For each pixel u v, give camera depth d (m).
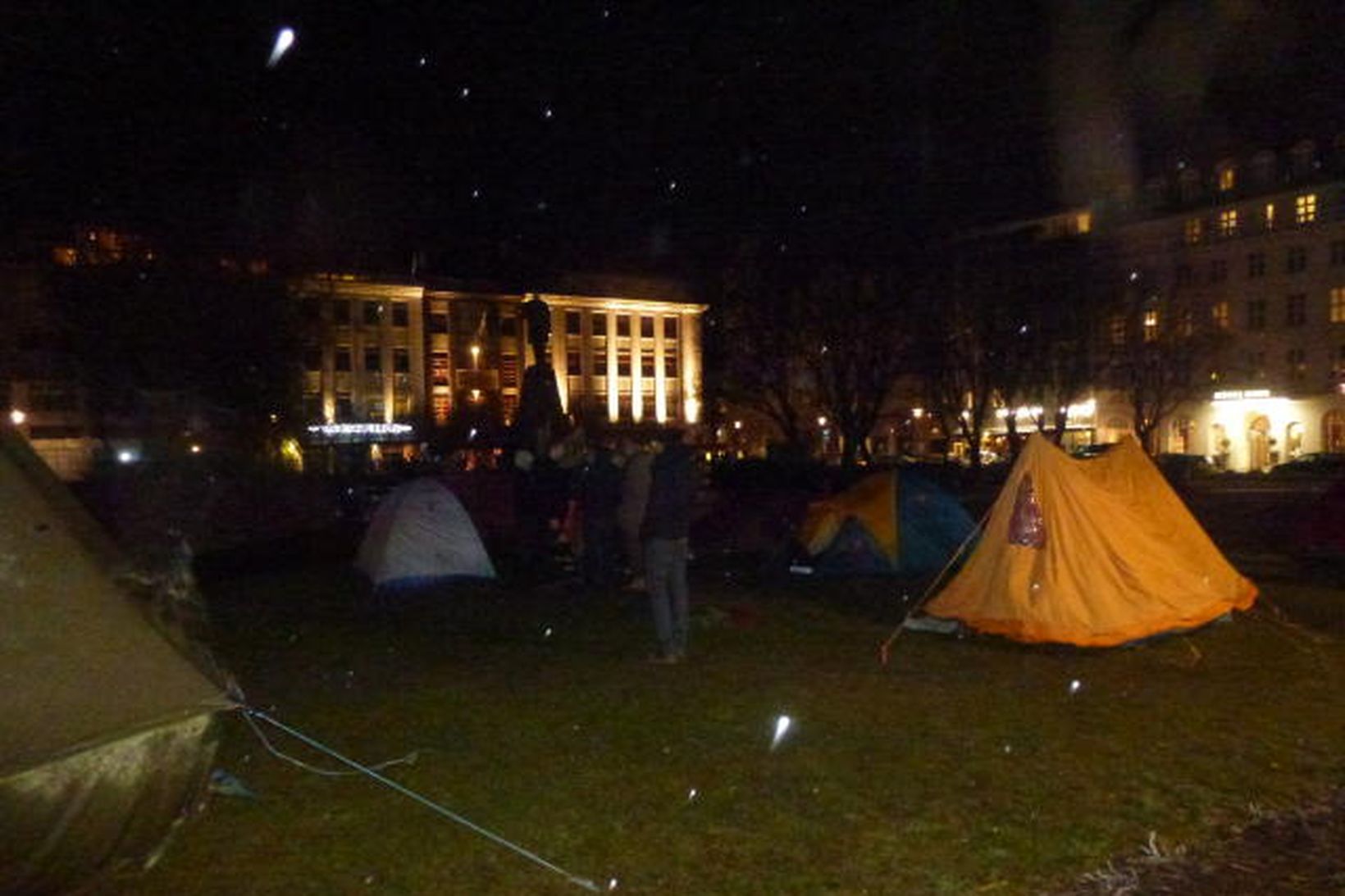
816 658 10.03
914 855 5.61
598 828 5.98
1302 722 7.81
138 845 5.00
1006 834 5.85
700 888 5.26
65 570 5.01
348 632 11.58
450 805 6.33
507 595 13.85
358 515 26.25
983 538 11.25
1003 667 9.61
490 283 77.75
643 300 83.62
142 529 19.53
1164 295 52.34
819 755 7.16
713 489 25.92
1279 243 58.84
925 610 11.40
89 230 24.78
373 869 5.50
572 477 17.12
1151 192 64.12
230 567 17.81
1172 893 5.20
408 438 67.19
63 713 4.68
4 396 26.02
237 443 30.41
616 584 14.37
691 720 7.99
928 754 7.16
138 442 29.11
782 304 36.19
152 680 4.96
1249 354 60.25
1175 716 7.97
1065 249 39.34
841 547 15.45
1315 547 17.05
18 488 5.11
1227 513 27.03
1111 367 51.81
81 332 27.75
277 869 5.50
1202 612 10.71
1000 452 65.88
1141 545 10.71
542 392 24.02
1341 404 56.72
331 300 39.38
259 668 9.85
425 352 73.75
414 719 8.09
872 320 35.81
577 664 9.87
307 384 36.34
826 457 56.88
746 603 13.03
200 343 29.42
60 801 4.66
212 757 5.25
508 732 7.73
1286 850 5.65
